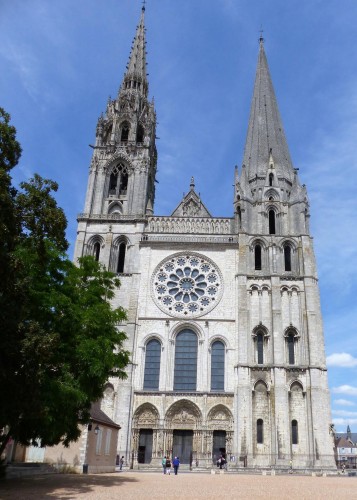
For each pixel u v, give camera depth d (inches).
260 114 3732.8
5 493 1088.2
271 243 3038.9
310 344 2731.3
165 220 3164.4
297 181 3289.9
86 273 1676.9
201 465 2506.2
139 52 4069.9
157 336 2824.8
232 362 2738.7
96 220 3134.8
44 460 1936.5
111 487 1323.8
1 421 1133.1
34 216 1269.7
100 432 2165.4
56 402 1272.1
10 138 1226.6
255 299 2893.7
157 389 2709.2
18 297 1158.3
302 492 1296.8
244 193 3238.2
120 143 3469.5
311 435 2527.1
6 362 1081.4
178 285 2960.1
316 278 2945.4
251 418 2556.6
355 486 1542.8
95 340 1487.5
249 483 1631.4
